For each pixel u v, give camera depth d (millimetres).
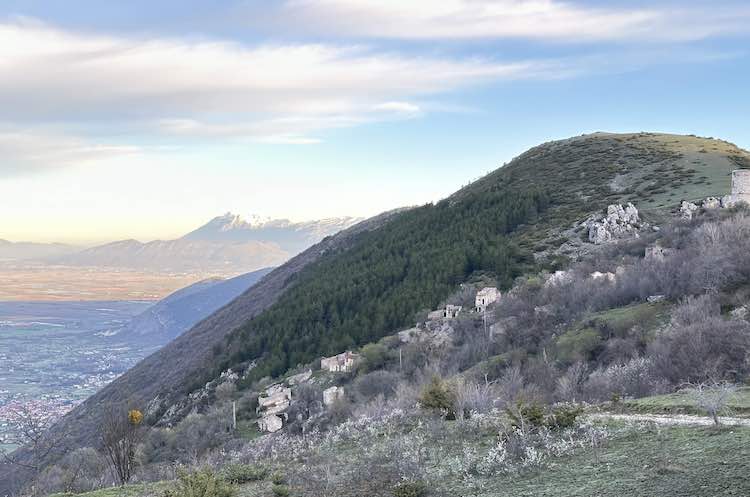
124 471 31812
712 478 17016
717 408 24953
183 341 150125
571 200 119188
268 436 60062
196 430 66938
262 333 109188
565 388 44656
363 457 27281
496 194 131250
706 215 82938
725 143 152875
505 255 97062
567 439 24500
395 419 35219
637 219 95312
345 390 70438
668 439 21953
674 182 115000
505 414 31016
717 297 53281
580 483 19141
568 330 61500
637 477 18484
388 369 75062
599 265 78250
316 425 58500
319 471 25922
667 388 39719
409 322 91500
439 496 20391
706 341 42531
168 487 25969
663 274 62281
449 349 73562
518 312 72750
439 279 100000
